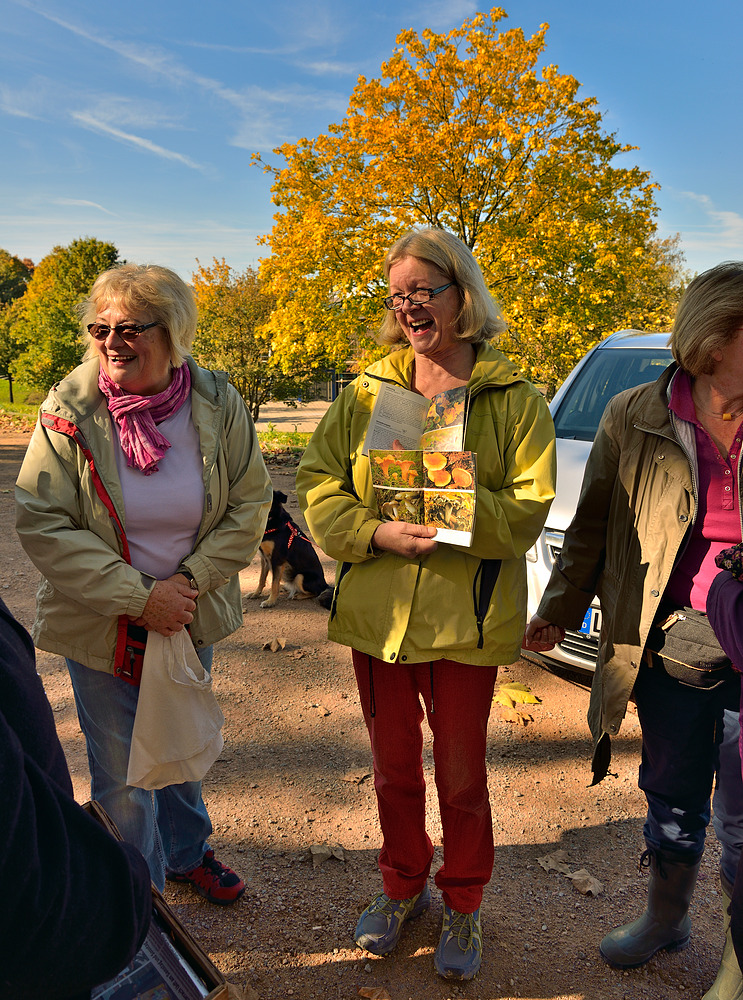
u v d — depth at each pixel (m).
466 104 9.95
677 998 2.04
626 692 1.98
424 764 3.16
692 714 1.91
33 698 0.82
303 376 15.98
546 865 2.54
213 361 15.92
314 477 2.06
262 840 2.66
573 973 2.11
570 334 10.47
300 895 2.40
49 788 0.78
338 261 10.78
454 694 1.93
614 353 5.09
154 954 1.24
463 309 1.88
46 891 0.72
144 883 0.89
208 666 2.21
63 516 1.86
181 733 1.94
